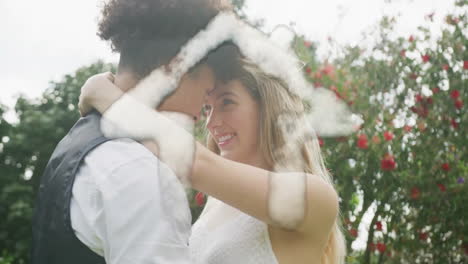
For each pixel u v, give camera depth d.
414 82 4.36
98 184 1.02
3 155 15.88
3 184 15.34
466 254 4.28
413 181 4.11
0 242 14.00
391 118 4.14
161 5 1.15
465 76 4.40
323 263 1.63
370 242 4.23
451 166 4.20
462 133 4.32
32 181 15.79
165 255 0.96
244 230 1.61
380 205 4.16
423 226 4.25
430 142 4.23
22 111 17.27
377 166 4.00
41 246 1.13
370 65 4.28
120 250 0.96
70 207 1.06
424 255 4.32
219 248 1.61
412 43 4.40
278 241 1.56
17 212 13.64
